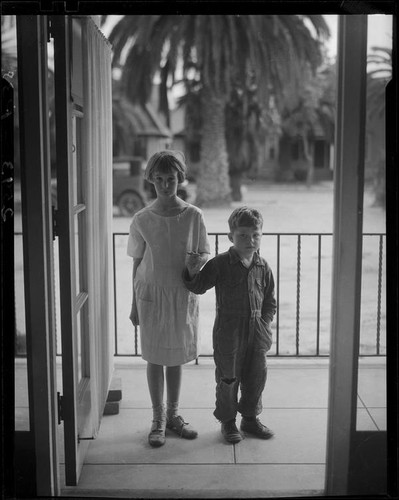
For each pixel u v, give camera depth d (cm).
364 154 258
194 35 1925
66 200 272
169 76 2164
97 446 339
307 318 656
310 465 319
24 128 251
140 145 2603
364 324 330
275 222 1512
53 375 271
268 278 330
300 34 1908
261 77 1997
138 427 364
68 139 271
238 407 346
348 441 271
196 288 323
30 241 257
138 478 305
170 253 324
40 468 268
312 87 2775
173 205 327
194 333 339
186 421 369
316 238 1127
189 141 2645
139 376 446
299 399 402
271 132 2681
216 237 509
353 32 253
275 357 485
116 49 1970
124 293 772
